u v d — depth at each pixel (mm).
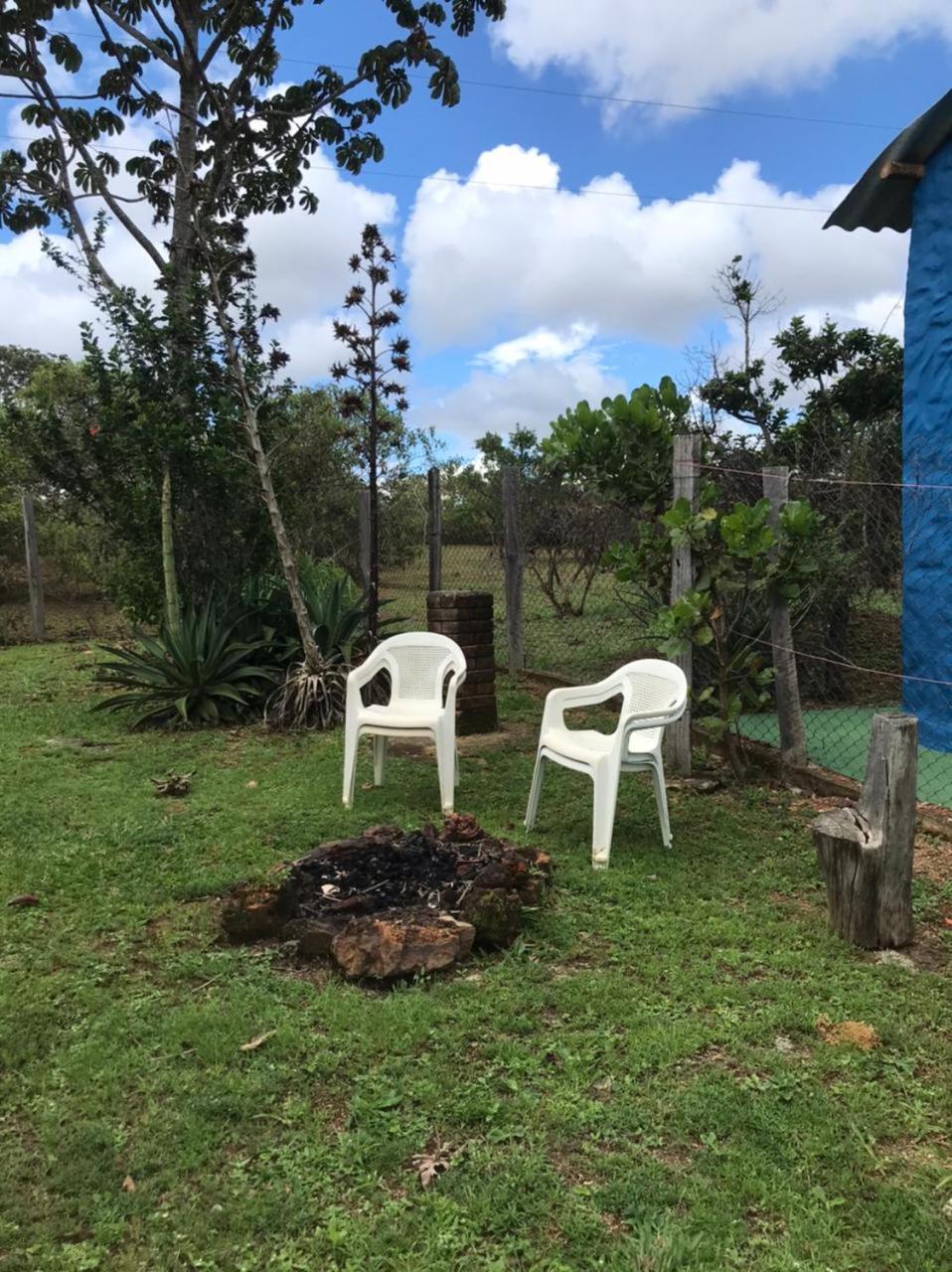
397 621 7773
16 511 11922
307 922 3057
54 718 6910
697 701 5289
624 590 6582
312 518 10266
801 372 9852
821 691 6645
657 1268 1729
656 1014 2656
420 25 8547
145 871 3801
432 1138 2125
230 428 7555
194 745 6156
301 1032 2545
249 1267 1757
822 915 3381
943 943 3148
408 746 6113
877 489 5973
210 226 7488
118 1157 2059
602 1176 1997
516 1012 2658
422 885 3258
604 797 3846
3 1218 1879
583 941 3154
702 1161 2029
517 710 7203
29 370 25438
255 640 7410
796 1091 2289
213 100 8695
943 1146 2111
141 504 7797
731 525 4641
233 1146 2102
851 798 4691
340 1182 1980
